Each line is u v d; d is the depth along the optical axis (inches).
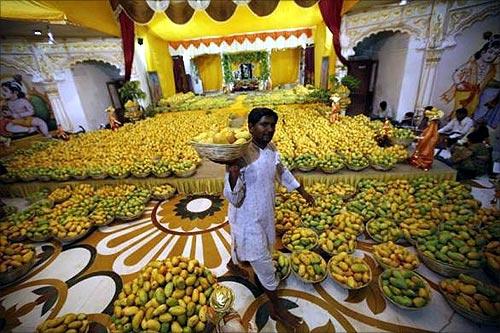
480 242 97.0
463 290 81.2
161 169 178.9
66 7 221.6
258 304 91.3
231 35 469.7
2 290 106.4
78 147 254.1
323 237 110.6
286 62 582.9
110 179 187.5
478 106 220.5
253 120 68.3
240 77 588.7
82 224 137.1
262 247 77.4
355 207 131.3
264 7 255.9
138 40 379.2
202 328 77.6
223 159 63.9
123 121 436.1
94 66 414.0
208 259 116.5
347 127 237.9
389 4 260.7
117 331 77.3
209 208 158.6
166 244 129.0
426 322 80.0
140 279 91.1
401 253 98.3
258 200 73.8
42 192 187.5
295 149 192.4
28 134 323.0
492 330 75.7
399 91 300.7
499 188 135.0
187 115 389.7
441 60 248.8
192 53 492.7
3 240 124.8
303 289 95.2
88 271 114.5
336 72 325.1
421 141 159.3
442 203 128.1
